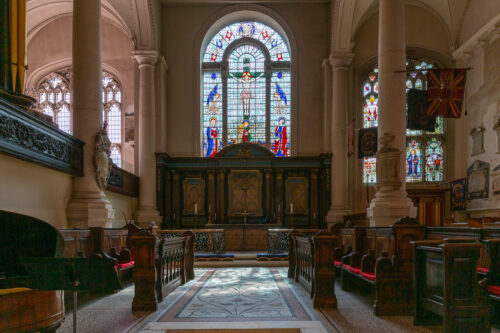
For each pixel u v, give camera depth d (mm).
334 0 18875
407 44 19812
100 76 10969
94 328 5469
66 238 6797
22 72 8945
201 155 20844
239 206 19594
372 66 20672
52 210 9477
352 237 9000
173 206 19906
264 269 12336
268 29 21750
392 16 11008
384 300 6180
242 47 21719
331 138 19562
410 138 20094
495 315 5441
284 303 7016
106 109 22359
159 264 7301
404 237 6285
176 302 7184
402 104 10836
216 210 19703
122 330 5371
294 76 20641
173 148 20328
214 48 21625
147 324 5555
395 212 10195
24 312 3631
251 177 19750
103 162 10836
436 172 19859
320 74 20578
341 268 8570
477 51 17344
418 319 5543
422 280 5539
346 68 19203
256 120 21250
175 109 20469
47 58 22016
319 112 20469
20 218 4035
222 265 13047
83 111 10625
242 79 21453
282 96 21312
